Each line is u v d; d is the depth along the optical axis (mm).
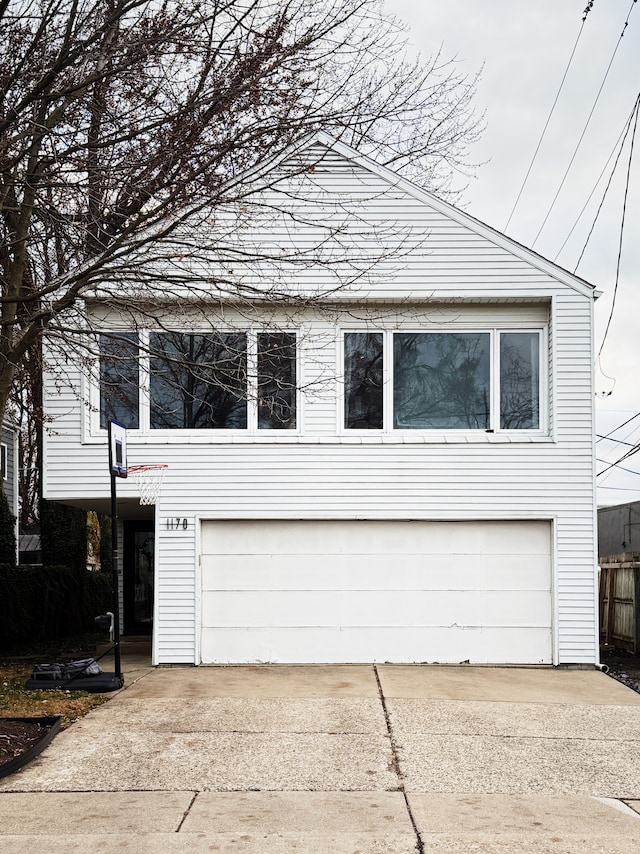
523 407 12016
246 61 8109
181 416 11906
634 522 16766
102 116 9188
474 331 12047
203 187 8625
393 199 11836
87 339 10195
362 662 11648
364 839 5254
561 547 11711
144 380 11836
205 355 11828
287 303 10953
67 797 6078
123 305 9172
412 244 11812
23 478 31344
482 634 11688
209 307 11656
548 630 11680
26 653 13812
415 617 11719
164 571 11688
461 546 11812
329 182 11789
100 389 11055
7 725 7941
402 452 11820
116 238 8883
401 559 11797
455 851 5059
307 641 11680
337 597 11750
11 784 6375
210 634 11672
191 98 8406
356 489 11797
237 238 11297
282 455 11820
